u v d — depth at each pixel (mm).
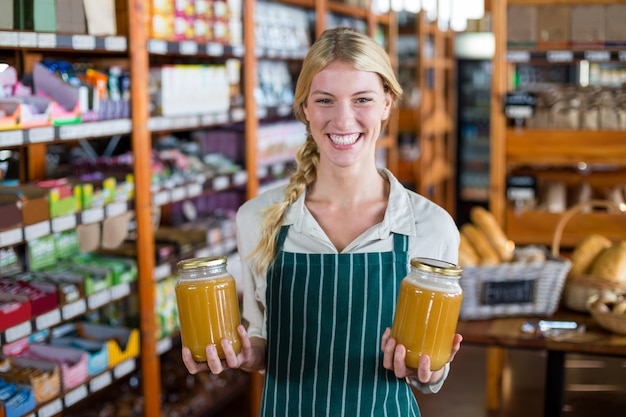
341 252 2057
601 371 3596
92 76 3297
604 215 4637
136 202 3562
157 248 3895
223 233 4539
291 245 2068
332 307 2002
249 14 4531
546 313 3408
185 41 3910
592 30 4613
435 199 8758
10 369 3051
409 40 8438
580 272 3553
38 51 3455
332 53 1908
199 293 1854
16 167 3502
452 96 9398
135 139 3529
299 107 2096
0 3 2814
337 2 6242
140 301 3631
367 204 2084
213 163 4551
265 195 2186
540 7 4660
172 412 4117
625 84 5000
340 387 1996
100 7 3293
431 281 1786
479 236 3541
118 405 4004
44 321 3027
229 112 4383
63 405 3123
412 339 1786
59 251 3500
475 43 9422
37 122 2955
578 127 4672
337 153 1953
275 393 2053
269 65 5281
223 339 1854
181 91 3943
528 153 4727
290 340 2031
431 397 4938
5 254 3273
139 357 3787
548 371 3160
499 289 3354
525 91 4812
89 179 3434
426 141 8133
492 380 4727
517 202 4762
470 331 3215
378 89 1944
